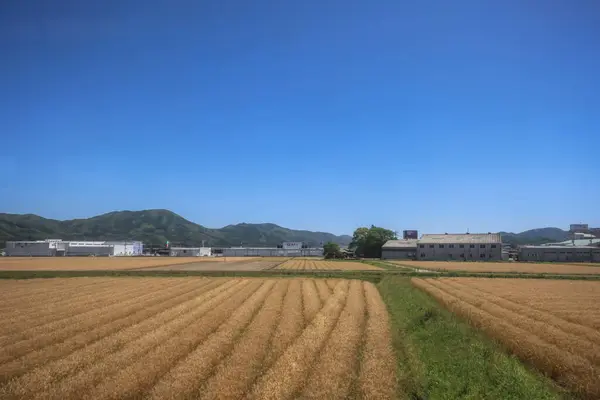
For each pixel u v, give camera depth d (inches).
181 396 647.8
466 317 1354.6
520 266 4758.9
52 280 2903.5
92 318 1310.3
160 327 1138.7
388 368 794.8
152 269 4170.8
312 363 820.6
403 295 2082.9
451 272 3572.8
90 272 3597.4
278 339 1013.2
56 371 759.1
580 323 1239.5
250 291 2153.1
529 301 1700.3
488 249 6855.3
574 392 718.5
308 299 1811.0
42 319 1307.8
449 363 887.7
